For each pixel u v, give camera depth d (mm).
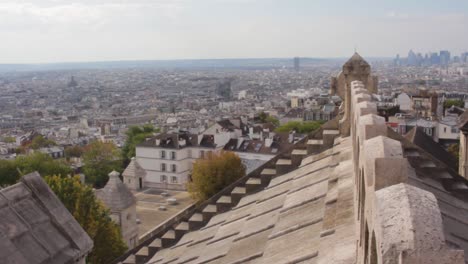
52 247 22578
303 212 22125
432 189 23516
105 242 57656
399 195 6836
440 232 6043
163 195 131125
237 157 104625
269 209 26375
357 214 14305
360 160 12859
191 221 33531
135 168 137625
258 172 34094
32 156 121625
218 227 29938
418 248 5859
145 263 32094
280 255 17969
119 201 67438
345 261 13484
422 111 165000
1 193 22312
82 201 57562
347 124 32062
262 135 156875
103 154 155250
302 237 18766
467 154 46469
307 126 188875
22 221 22000
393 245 6047
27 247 21359
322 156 31234
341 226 16953
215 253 23859
